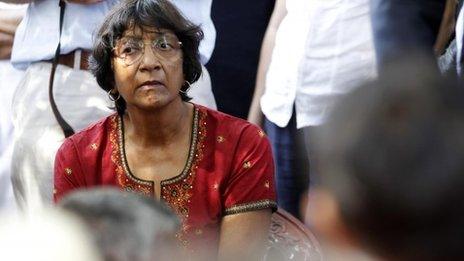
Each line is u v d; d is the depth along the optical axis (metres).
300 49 8.61
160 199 6.36
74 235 3.02
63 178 6.50
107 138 6.49
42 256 2.92
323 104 8.45
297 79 8.61
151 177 6.37
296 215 8.84
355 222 3.29
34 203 8.08
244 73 9.17
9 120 8.78
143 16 6.21
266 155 6.45
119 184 6.41
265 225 6.41
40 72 8.09
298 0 8.67
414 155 3.21
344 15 8.39
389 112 3.32
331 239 3.37
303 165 8.75
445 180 3.19
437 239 3.21
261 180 6.39
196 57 6.40
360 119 3.34
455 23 7.68
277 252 6.61
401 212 3.21
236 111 9.23
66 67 8.05
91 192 3.37
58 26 8.04
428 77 3.50
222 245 6.36
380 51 7.71
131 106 6.34
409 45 7.63
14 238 2.97
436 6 7.71
